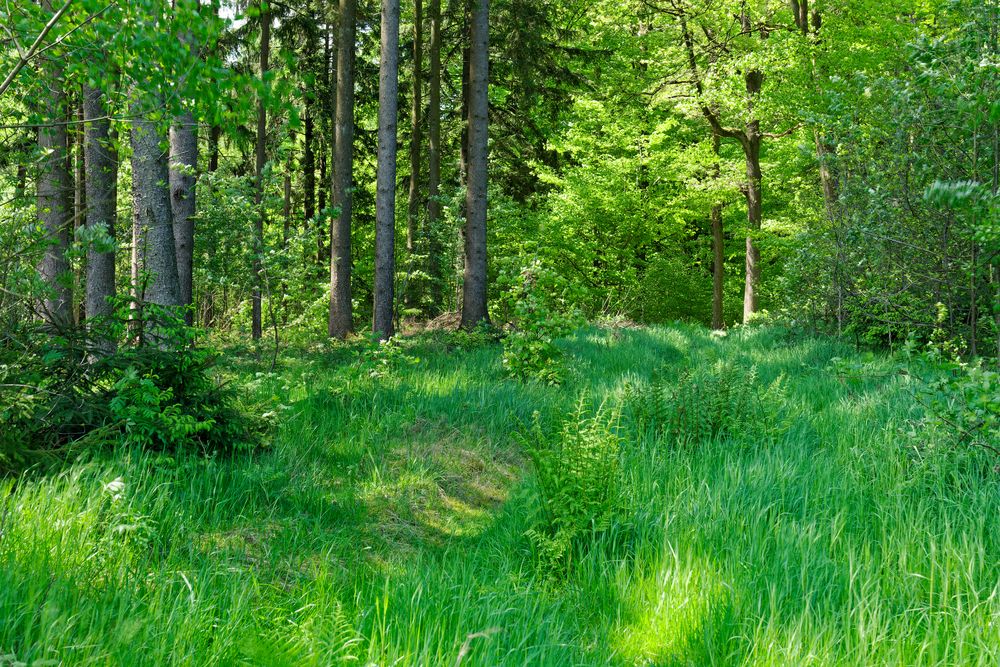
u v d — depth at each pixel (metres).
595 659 3.10
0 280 4.47
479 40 14.12
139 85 3.92
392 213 13.09
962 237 7.97
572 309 9.71
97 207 8.96
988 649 2.79
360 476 5.89
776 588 3.35
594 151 24.45
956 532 3.86
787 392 7.89
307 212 24.70
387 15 12.79
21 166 4.80
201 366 5.66
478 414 7.59
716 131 21.89
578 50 21.94
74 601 2.76
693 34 22.20
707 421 6.42
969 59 6.58
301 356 10.95
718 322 24.91
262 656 2.63
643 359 11.51
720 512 4.32
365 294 28.22
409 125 23.95
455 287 21.02
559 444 5.07
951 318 8.78
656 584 3.63
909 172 8.56
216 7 3.81
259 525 4.62
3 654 2.28
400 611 3.26
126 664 2.40
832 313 13.01
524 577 4.24
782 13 19.53
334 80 20.75
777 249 23.17
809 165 19.44
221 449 5.61
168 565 3.52
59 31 3.88
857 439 5.81
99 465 4.41
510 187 25.34
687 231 27.48
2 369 4.43
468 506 5.75
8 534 3.13
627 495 4.73
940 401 5.04
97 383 5.25
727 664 2.97
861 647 2.88
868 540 3.79
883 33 15.02
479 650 2.96
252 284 10.02
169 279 8.40
